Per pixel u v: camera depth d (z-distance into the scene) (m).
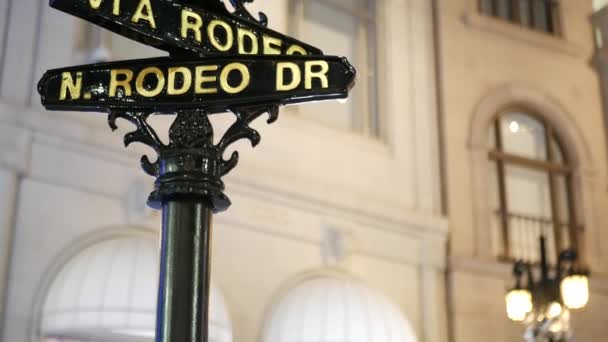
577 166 16.73
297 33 14.23
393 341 12.24
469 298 14.64
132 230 11.38
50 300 10.37
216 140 12.34
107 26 2.68
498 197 15.78
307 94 2.60
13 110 10.55
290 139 13.39
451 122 15.59
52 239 10.69
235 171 12.39
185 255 2.39
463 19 16.38
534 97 16.62
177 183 2.47
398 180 14.62
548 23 17.70
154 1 2.70
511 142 16.42
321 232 13.27
